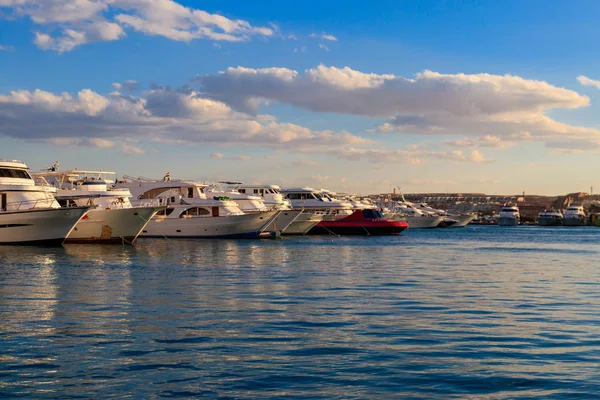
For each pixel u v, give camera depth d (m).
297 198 103.56
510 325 20.83
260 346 17.53
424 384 14.16
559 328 20.34
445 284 32.78
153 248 58.56
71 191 63.72
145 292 28.42
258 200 85.44
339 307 24.38
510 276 37.59
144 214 61.66
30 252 50.28
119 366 15.47
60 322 20.91
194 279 33.88
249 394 13.44
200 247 61.09
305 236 93.50
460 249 67.62
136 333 19.17
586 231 163.75
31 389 13.71
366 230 99.56
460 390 13.76
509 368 15.44
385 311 23.48
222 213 75.88
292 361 15.98
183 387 13.88
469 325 20.75
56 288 29.64
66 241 61.34
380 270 40.47
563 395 13.45
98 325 20.41
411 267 43.12
